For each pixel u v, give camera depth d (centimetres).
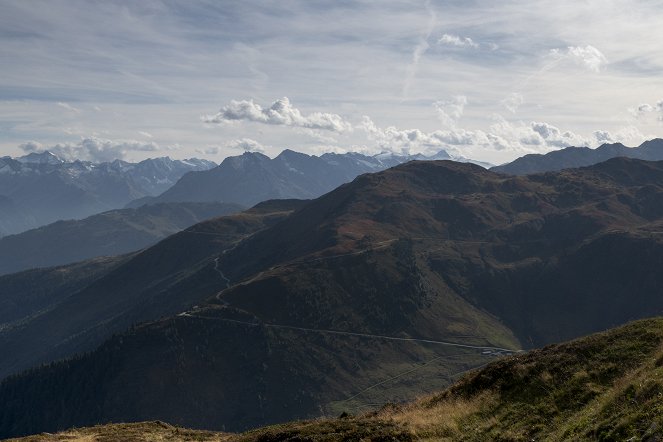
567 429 2462
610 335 3478
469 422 3042
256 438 3281
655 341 3159
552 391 3005
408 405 3847
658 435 1908
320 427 3238
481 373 3647
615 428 2153
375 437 2944
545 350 3650
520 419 2844
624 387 2480
